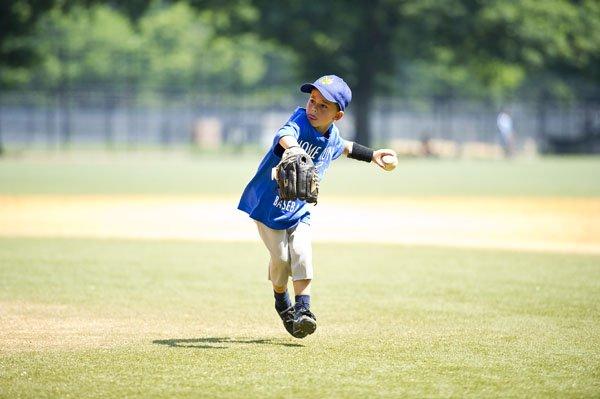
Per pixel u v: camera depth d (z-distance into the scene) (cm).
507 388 1747
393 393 1705
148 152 18025
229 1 16950
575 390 1736
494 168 12731
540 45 16850
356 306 2731
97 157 15512
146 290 3020
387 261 3859
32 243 4450
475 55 17200
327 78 2072
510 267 3675
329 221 5575
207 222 5462
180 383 1770
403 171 11938
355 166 14112
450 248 4359
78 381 1784
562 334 2291
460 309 2675
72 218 5647
